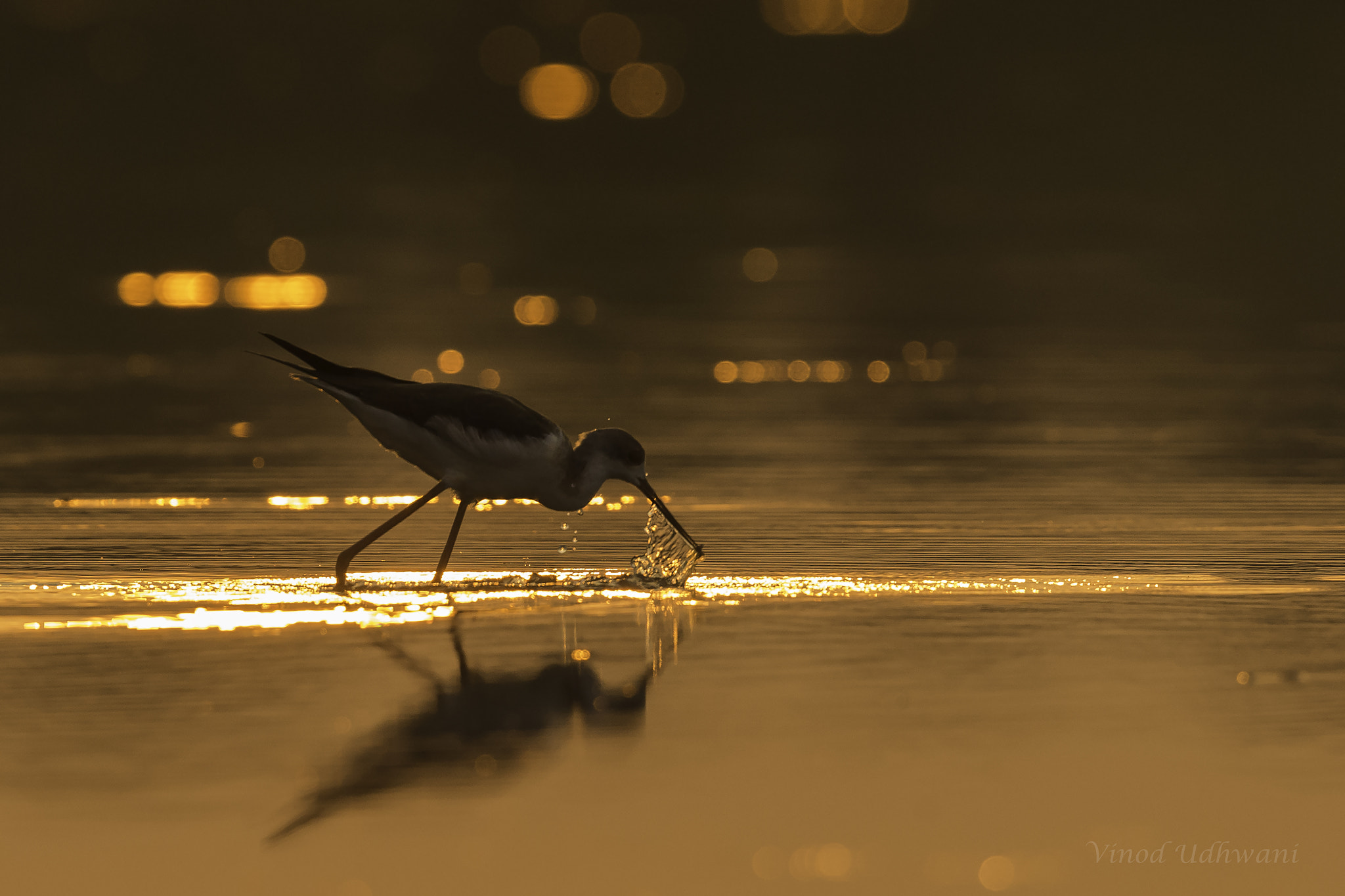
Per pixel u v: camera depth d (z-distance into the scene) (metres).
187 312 92.25
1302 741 21.09
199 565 33.19
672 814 18.72
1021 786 19.55
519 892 16.67
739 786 19.56
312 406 61.09
